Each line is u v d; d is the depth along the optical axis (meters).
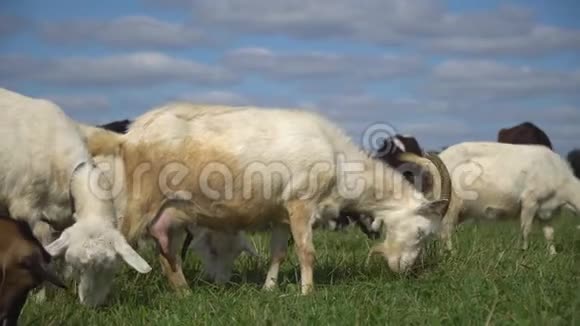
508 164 12.75
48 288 8.34
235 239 9.59
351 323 6.68
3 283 6.34
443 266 9.20
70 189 8.24
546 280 7.84
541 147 13.02
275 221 9.07
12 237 6.43
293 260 10.50
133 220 8.77
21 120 8.60
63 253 7.34
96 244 7.35
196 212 8.85
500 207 12.82
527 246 11.72
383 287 7.99
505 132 15.89
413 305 7.11
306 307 7.17
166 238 8.80
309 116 9.07
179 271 8.84
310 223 8.91
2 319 6.29
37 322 6.98
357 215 9.70
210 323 7.01
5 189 8.44
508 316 6.47
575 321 6.19
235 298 7.86
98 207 7.89
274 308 7.28
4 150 8.39
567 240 13.08
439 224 9.47
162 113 8.86
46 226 8.69
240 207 8.80
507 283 7.68
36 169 8.50
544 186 12.68
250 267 10.13
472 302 6.89
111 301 7.79
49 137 8.64
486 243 11.09
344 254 10.55
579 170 16.69
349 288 8.16
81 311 7.33
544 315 6.36
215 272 9.58
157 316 7.34
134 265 7.27
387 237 9.41
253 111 8.94
